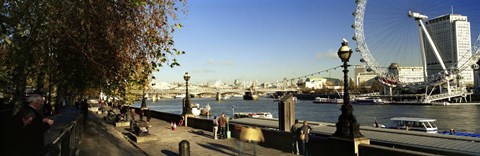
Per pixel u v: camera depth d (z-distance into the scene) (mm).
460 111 98438
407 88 140750
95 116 40562
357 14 89000
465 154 14266
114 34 11352
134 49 11555
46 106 19875
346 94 13141
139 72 12508
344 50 13227
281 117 21047
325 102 167750
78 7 10719
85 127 23984
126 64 12234
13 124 5969
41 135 6293
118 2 11352
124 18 11336
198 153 16141
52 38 12242
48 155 4602
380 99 151375
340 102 157750
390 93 147125
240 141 16594
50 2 10031
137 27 11320
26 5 9523
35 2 9883
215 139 20688
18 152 5953
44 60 13641
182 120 29469
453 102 137375
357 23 89188
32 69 14172
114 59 12453
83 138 17531
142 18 11234
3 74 15484
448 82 126000
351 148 12508
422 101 134125
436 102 130125
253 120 31312
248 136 16859
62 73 16031
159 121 34906
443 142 17016
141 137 19266
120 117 29547
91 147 15000
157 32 11375
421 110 105750
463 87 138625
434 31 127938
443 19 124938
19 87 11039
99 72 14516
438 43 126375
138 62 11820
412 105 132750
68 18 11047
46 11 10359
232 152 16312
